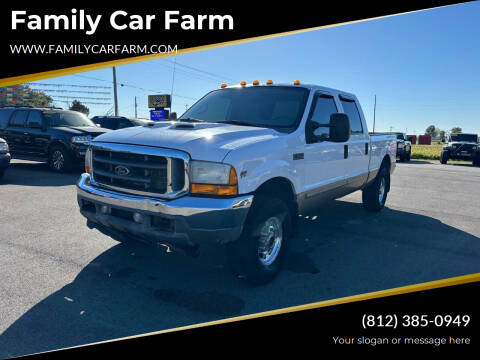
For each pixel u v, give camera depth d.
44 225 5.34
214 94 5.03
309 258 4.40
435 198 8.60
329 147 4.66
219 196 3.14
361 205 7.52
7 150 8.91
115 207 3.39
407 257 4.53
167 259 4.16
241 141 3.44
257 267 3.47
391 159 7.09
